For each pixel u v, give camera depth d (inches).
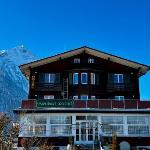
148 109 1727.4
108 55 2078.0
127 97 2054.6
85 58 2091.5
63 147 1654.8
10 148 561.3
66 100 1733.5
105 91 2057.1
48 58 2066.9
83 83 2039.9
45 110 1690.5
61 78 2066.9
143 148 1679.4
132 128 1705.2
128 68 2103.8
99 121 1702.8
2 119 565.0
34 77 2057.1
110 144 1489.9
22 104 1702.8
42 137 1656.0
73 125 1688.0
